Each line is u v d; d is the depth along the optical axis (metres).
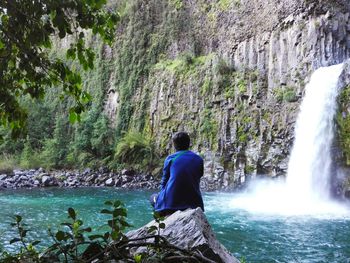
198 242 3.79
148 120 32.28
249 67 26.52
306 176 20.94
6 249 9.27
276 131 23.36
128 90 34.56
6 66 3.32
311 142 21.06
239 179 24.44
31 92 3.67
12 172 31.02
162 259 3.00
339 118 19.84
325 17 22.72
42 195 21.67
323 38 22.58
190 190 4.84
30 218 14.29
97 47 38.34
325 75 21.20
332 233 12.30
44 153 33.72
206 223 4.34
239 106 25.97
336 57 22.31
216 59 28.52
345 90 19.86
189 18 33.00
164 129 30.34
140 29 35.72
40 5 3.04
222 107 26.91
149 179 28.59
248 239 11.59
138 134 31.12
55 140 33.97
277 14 25.27
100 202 18.86
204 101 28.25
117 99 35.53
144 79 34.16
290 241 11.34
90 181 28.41
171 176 4.93
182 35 33.06
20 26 3.16
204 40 31.39
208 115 27.59
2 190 24.00
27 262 2.96
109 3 39.28
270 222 14.12
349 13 22.95
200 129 27.69
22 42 3.24
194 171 4.93
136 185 26.98
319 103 21.06
